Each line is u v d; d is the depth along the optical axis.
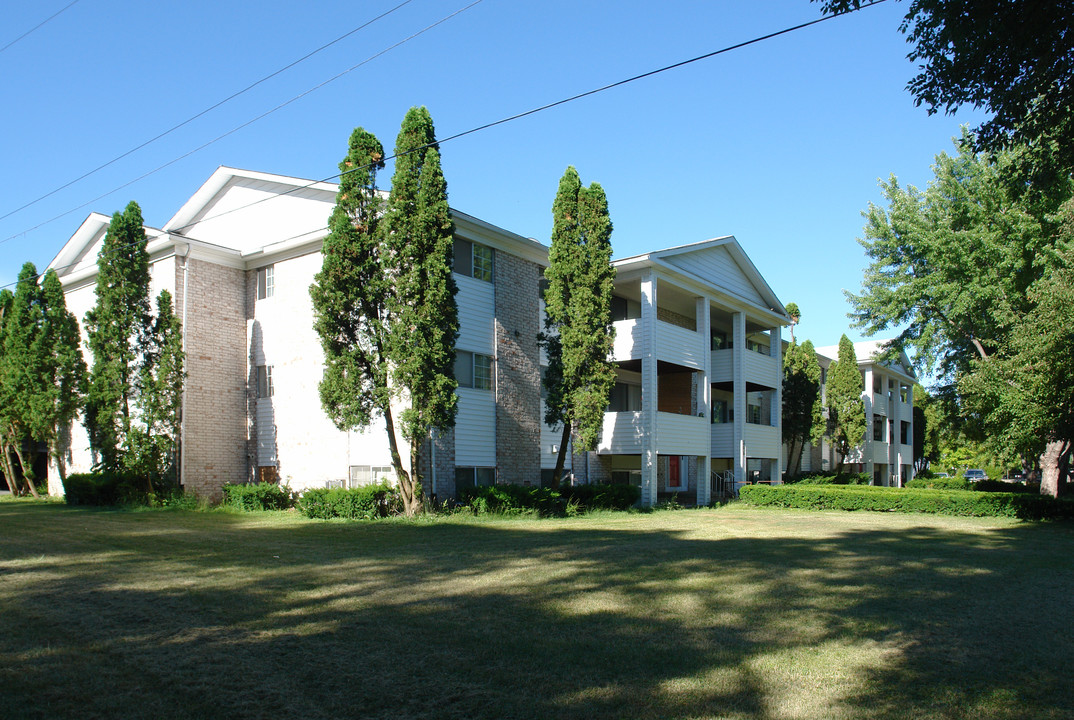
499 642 6.57
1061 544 14.74
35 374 23.36
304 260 21.97
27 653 6.01
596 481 25.17
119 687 5.30
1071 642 7.00
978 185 24.61
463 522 16.95
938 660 6.32
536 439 22.92
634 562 11.05
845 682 5.71
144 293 20.86
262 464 22.52
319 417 21.16
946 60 8.70
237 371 23.05
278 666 5.82
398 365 16.86
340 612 7.56
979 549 13.66
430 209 16.94
